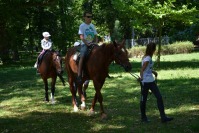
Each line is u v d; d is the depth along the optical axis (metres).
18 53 38.06
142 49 38.06
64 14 36.84
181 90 12.81
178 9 19.84
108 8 42.88
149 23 21.80
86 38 9.27
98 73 8.89
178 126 7.98
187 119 8.59
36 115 9.91
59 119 9.27
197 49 40.22
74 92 10.38
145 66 8.08
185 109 9.72
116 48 8.51
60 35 36.97
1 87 16.20
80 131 7.98
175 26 22.70
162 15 19.61
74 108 10.24
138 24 20.70
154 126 8.09
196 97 11.35
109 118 9.09
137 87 14.29
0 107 11.32
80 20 40.31
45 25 36.66
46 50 11.92
